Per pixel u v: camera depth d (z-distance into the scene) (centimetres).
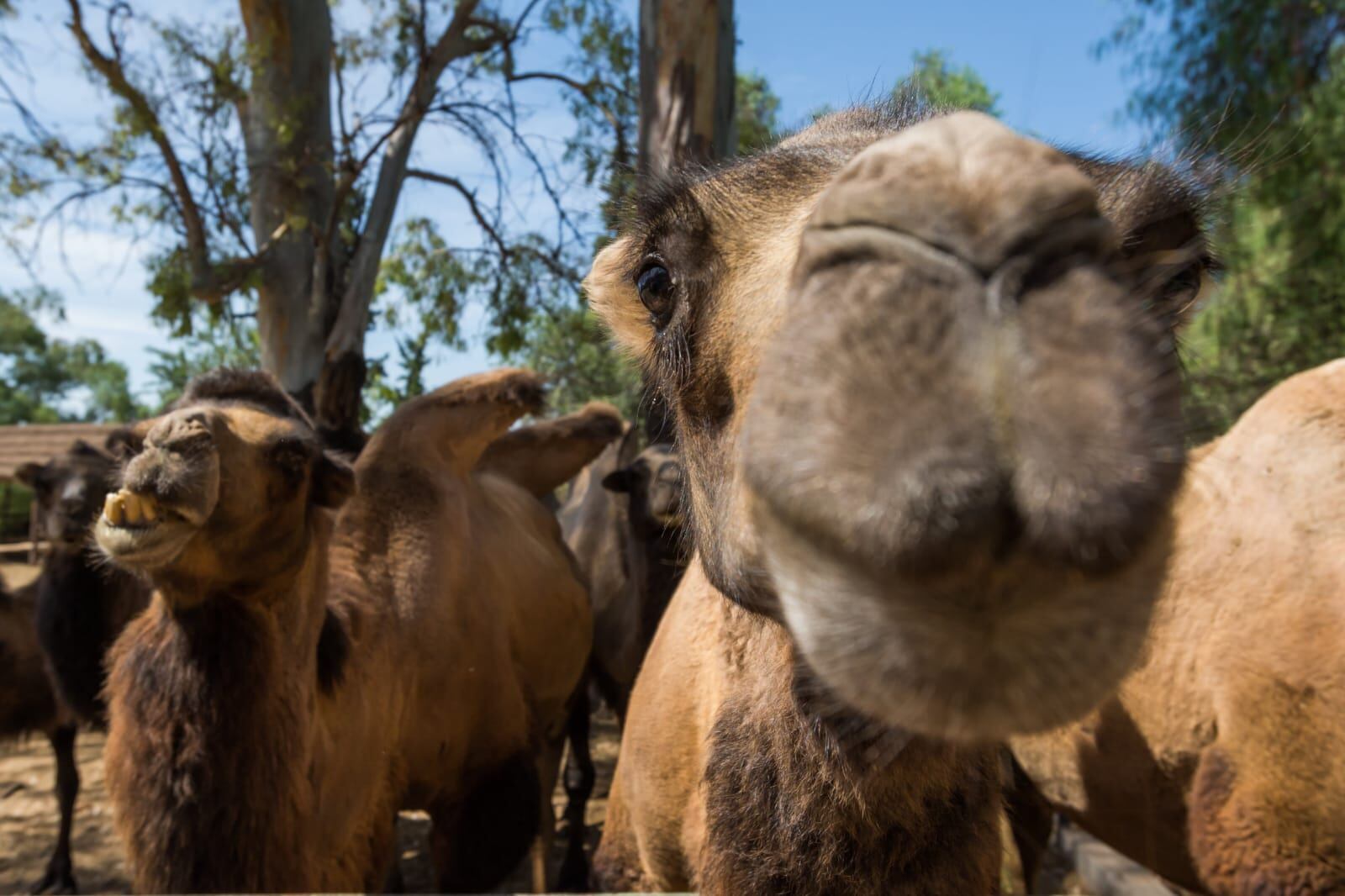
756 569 186
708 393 207
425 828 819
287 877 381
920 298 109
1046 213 109
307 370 1386
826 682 128
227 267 1334
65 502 712
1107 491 102
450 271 1507
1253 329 1168
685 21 783
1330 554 350
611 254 273
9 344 7531
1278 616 356
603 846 408
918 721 121
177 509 355
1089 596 111
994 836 227
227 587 377
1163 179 187
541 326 1720
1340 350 1155
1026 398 105
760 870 221
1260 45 1238
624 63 1467
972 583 109
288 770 384
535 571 655
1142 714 400
